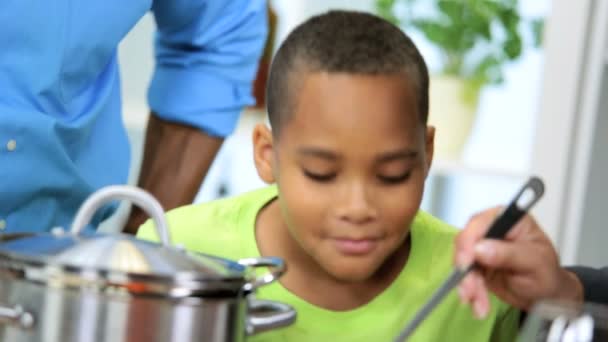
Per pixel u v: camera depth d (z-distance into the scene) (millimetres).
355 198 1009
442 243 1240
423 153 1059
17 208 1444
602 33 2217
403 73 1037
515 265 937
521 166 2926
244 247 1229
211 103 1762
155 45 1798
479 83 2641
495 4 2660
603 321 701
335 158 1016
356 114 1009
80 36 1435
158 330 781
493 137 2967
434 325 1180
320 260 1053
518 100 2932
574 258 2260
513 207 917
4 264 795
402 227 1036
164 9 1707
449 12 2666
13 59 1402
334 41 1054
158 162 1789
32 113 1400
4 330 798
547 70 2260
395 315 1177
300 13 3131
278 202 1245
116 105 1588
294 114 1046
